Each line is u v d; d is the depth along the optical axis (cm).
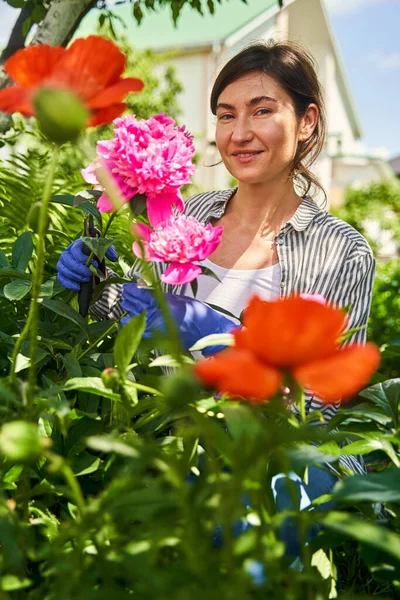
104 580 64
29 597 67
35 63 69
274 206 160
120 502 63
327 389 51
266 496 78
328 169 1675
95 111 72
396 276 532
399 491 71
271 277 156
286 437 60
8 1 249
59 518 96
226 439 63
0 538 64
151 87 925
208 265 161
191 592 53
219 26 1313
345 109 1955
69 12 241
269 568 58
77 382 90
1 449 54
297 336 50
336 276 153
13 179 235
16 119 276
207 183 1231
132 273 163
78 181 258
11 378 77
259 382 50
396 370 302
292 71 155
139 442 66
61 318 146
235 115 156
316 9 1566
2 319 153
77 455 99
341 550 110
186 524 58
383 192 1689
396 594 104
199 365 52
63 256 142
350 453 94
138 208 118
